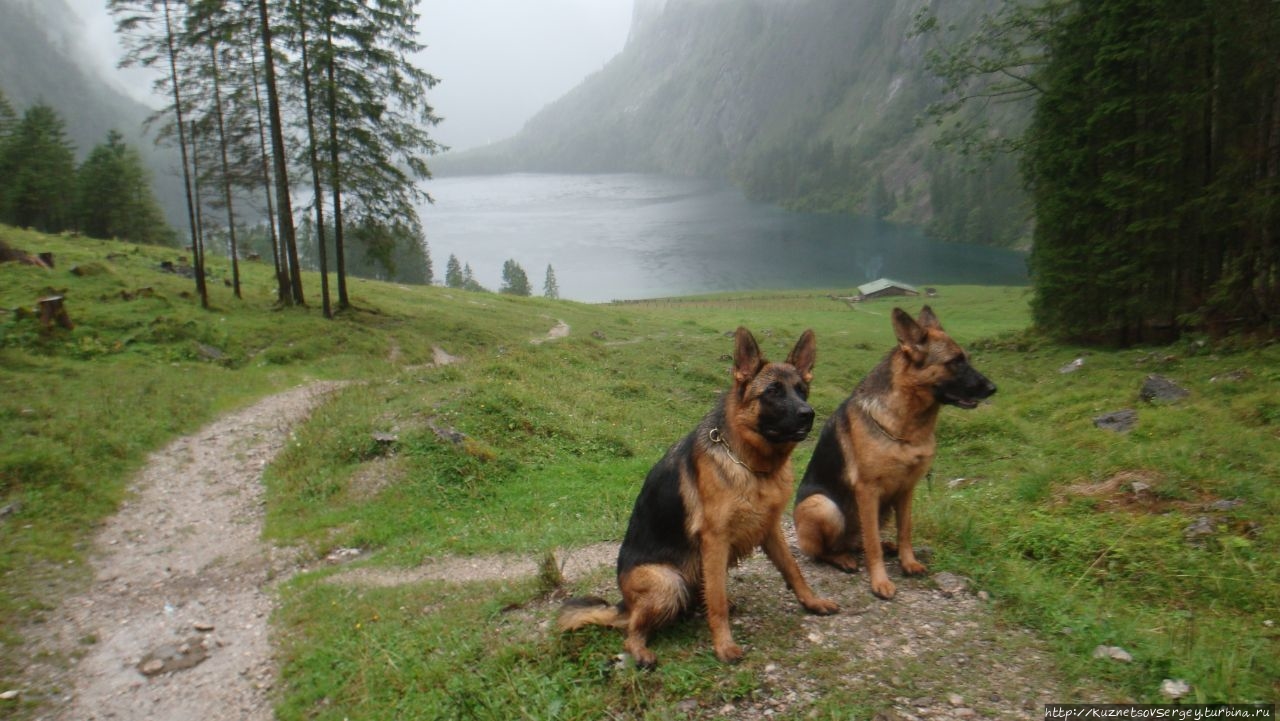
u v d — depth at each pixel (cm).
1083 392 1634
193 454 1450
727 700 402
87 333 2173
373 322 3169
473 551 911
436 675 520
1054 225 2578
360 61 2833
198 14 2603
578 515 1043
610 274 14600
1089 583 571
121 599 876
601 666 451
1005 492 887
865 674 409
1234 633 452
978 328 4991
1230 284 1912
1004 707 367
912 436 529
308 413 1705
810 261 14500
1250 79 1875
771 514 455
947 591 521
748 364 442
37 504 1109
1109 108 2217
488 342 3266
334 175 2875
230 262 4669
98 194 6962
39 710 632
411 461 1266
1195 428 1048
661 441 1584
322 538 1042
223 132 2850
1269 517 646
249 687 635
